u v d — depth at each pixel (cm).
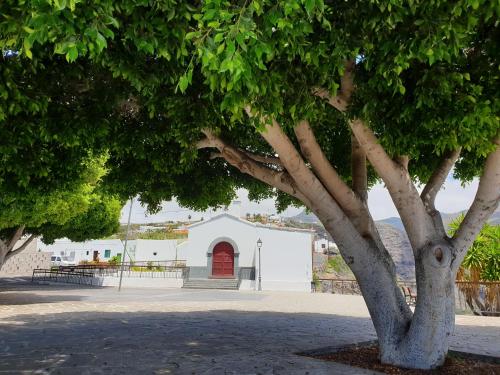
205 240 2997
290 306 1631
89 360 674
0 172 691
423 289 605
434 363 599
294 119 475
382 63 383
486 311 1500
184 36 336
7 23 312
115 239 4566
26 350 749
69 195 1345
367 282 642
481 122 418
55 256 4906
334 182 641
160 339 865
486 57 441
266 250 2892
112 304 1580
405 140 477
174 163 740
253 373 599
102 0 286
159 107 555
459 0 325
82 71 501
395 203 618
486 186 604
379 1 336
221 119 518
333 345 798
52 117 541
